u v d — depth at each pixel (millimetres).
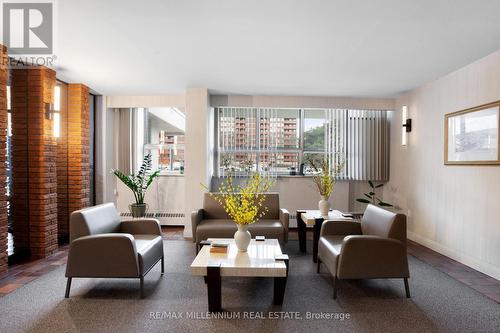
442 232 4207
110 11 2463
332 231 3570
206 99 4992
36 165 3887
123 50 3322
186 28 2775
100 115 5559
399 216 2891
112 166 5742
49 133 3986
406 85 4703
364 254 2775
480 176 3518
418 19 2572
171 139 6121
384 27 2730
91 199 5484
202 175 5023
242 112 5715
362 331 2260
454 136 3928
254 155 5762
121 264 2740
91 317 2428
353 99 5559
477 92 3559
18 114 3893
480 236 3521
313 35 2906
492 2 2289
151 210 5840
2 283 3078
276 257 2689
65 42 3102
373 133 5824
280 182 5742
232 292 2902
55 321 2365
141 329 2262
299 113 5883
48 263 3691
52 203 4055
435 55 3406
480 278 3301
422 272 3484
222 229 3850
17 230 3908
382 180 5875
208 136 5164
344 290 2975
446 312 2549
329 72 4070
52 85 4012
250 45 3164
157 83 4699
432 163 4438
